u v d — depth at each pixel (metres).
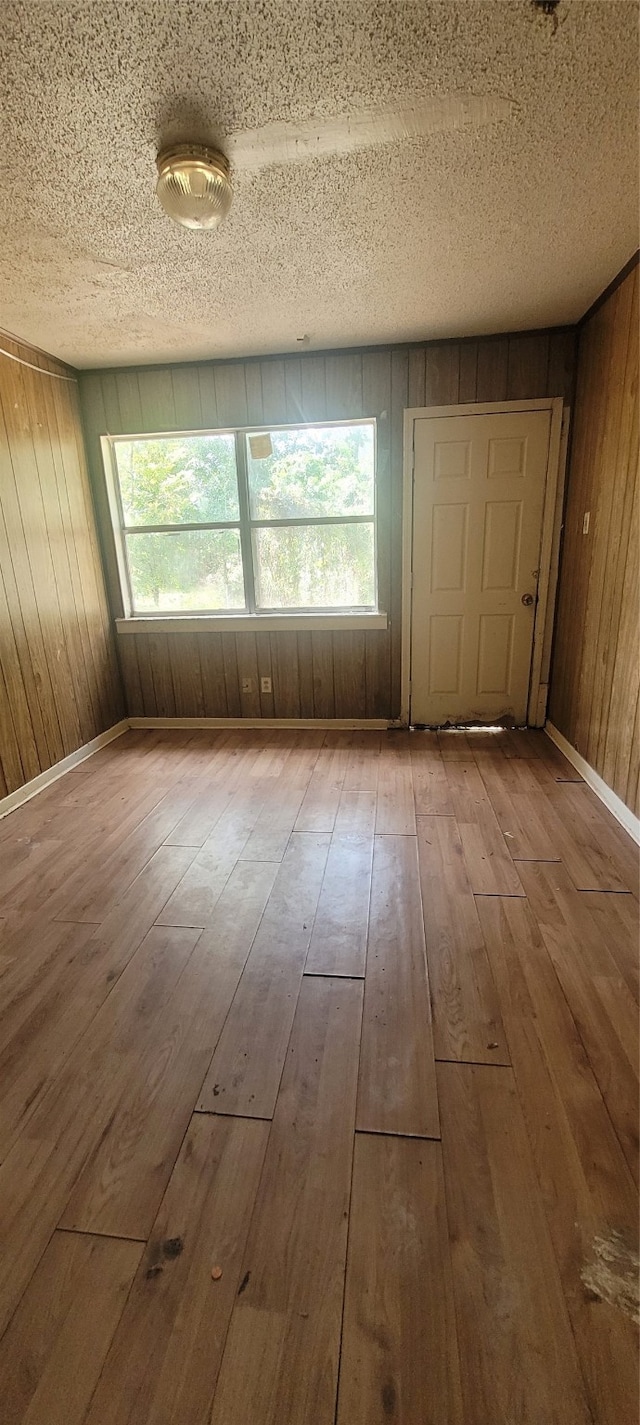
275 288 2.68
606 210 2.11
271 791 3.11
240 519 3.91
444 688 3.95
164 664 4.20
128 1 1.23
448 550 3.72
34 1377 0.94
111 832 2.73
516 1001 1.66
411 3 1.27
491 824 2.67
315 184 1.90
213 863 2.43
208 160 1.69
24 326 2.98
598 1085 1.40
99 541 3.99
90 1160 1.27
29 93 1.46
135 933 2.01
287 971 1.80
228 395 3.70
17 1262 1.09
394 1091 1.40
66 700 3.56
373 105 1.56
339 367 3.56
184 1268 1.07
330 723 4.12
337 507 3.81
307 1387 0.91
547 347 3.37
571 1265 1.06
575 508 3.38
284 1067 1.47
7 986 1.78
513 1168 1.22
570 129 1.67
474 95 1.54
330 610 3.98
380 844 2.52
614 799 2.75
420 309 2.98
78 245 2.23
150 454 3.92
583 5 1.29
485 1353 0.95
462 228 2.21
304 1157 1.26
